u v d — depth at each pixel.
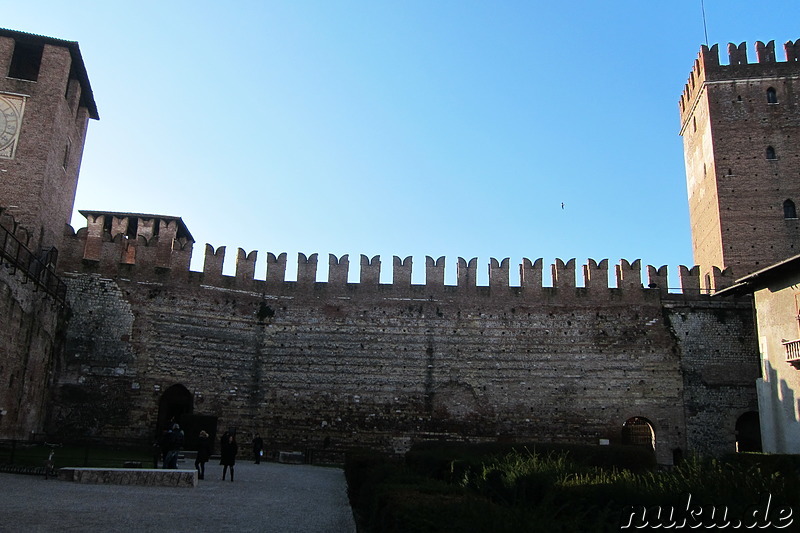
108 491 19.92
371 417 42.97
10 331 32.38
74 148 45.28
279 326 44.19
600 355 44.50
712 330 45.06
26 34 41.72
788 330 34.19
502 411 43.38
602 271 46.19
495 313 45.22
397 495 12.34
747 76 58.91
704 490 13.19
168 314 41.94
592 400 43.66
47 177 40.28
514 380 43.94
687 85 65.38
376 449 42.34
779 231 54.69
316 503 20.67
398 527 10.33
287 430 42.34
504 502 12.02
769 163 56.41
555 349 44.59
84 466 25.64
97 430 38.91
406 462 24.16
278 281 45.03
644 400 43.69
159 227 54.12
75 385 39.28
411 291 45.47
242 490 22.88
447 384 43.72
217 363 42.31
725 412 43.62
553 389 43.81
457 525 9.80
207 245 43.84
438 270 45.94
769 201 55.50
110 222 53.81
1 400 31.69
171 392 41.75
